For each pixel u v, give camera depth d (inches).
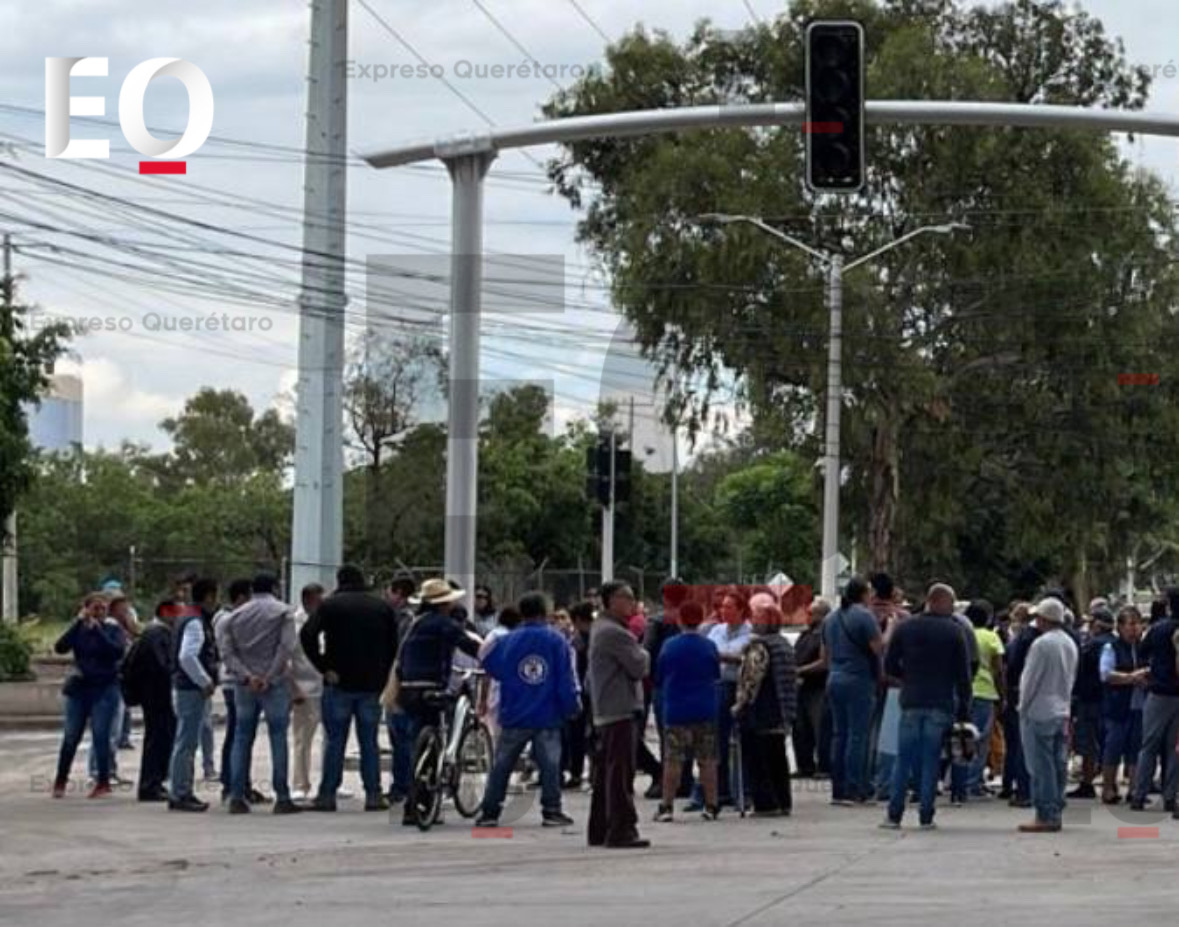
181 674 974.4
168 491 4985.2
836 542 2064.5
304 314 1370.6
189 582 1067.9
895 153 2600.9
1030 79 2810.0
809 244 2583.7
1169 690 1039.0
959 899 673.6
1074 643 1011.3
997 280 2605.8
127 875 745.0
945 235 2568.9
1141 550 3998.5
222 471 5280.5
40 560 3754.9
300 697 985.5
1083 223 2613.2
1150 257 2662.4
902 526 2706.7
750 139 2608.3
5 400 1919.3
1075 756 1285.7
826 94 1005.2
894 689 1079.0
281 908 655.8
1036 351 2659.9
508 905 658.8
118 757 1360.7
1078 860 800.3
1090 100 2802.7
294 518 1374.3
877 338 2509.8
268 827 911.7
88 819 941.8
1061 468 2728.8
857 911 642.2
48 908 660.1
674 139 2677.2
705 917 627.5
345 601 971.3
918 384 2522.1
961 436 2682.1
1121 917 626.8
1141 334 2647.6
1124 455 2728.8
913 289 2623.0
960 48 2819.9
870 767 1091.3
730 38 2770.7
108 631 1051.9
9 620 2362.2
